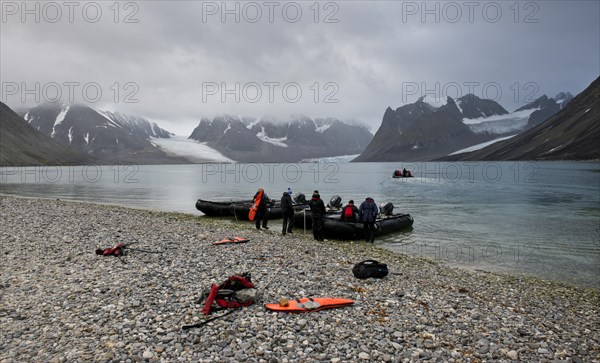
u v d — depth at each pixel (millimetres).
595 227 28016
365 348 7473
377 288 11469
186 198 48750
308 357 7070
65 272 11258
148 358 6773
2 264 11961
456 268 16625
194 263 12961
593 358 7801
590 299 12844
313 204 21031
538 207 40094
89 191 59812
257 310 9055
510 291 13094
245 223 27625
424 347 7719
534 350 7898
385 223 24562
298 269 13031
